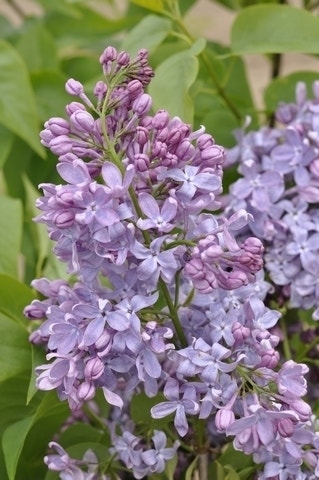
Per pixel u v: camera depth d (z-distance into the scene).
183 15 0.99
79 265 0.69
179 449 0.77
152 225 0.67
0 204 0.83
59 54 1.03
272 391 0.70
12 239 0.82
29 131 0.88
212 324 0.70
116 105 0.69
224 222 0.68
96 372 0.67
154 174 0.69
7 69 0.88
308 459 0.71
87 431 0.79
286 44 0.82
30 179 0.94
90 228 0.67
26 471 0.79
